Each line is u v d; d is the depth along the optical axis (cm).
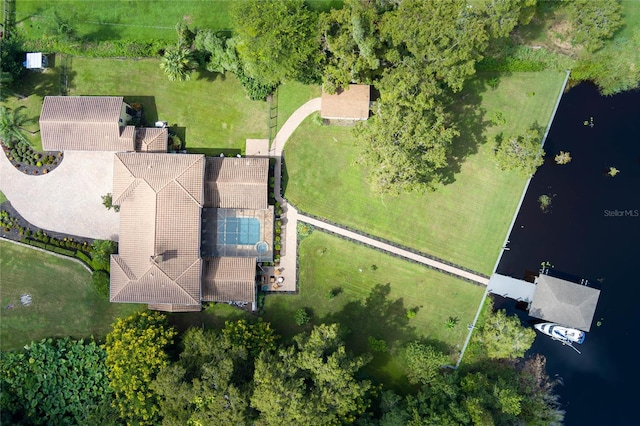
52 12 5544
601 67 5462
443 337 5588
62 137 5281
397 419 4906
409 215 5597
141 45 5419
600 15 5062
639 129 5634
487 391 5106
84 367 5359
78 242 5588
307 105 5562
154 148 5372
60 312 5572
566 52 5497
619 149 5653
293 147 5584
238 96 5591
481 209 5597
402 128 4697
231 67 5284
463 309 5594
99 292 5412
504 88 5581
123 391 5019
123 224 5181
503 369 5509
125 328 5097
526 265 5628
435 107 4934
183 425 4631
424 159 4903
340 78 4947
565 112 5634
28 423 5266
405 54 5000
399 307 5600
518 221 5641
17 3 5541
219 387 4631
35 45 5462
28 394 5269
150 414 4834
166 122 5609
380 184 4931
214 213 5522
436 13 4569
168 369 4728
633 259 5616
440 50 4734
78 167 5594
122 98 5331
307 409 4444
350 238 5597
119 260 5181
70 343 5416
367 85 5266
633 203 5638
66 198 5594
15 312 5569
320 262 5594
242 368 4988
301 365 4659
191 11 5534
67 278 5591
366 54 4744
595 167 5653
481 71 5553
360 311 5591
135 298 5141
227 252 5531
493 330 5225
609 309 5612
